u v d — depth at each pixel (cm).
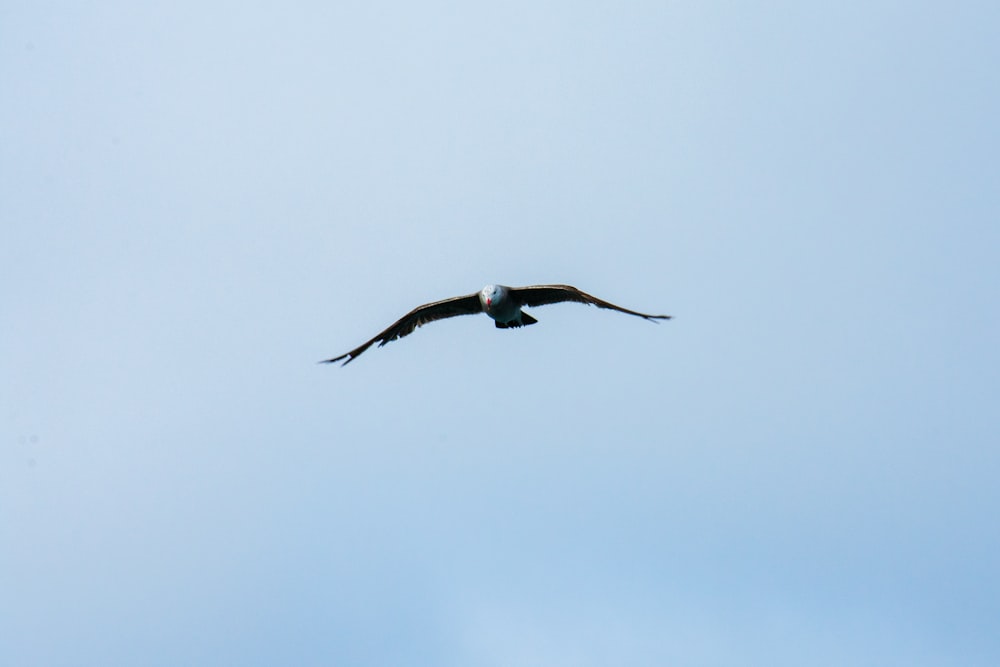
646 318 2886
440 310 3072
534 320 3102
